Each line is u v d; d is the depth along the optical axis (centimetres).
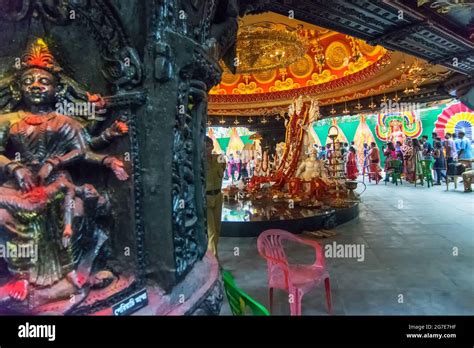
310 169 848
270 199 812
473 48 548
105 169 142
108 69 139
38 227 122
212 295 163
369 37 496
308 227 632
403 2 396
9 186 126
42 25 135
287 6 384
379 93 1058
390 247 512
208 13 181
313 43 962
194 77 169
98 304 125
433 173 1534
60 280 123
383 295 336
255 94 1136
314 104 884
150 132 142
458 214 750
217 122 1252
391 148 1573
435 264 426
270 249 307
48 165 126
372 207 901
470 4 412
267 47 758
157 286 143
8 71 135
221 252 518
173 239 144
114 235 144
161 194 142
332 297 336
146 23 139
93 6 134
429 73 846
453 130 1614
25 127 127
